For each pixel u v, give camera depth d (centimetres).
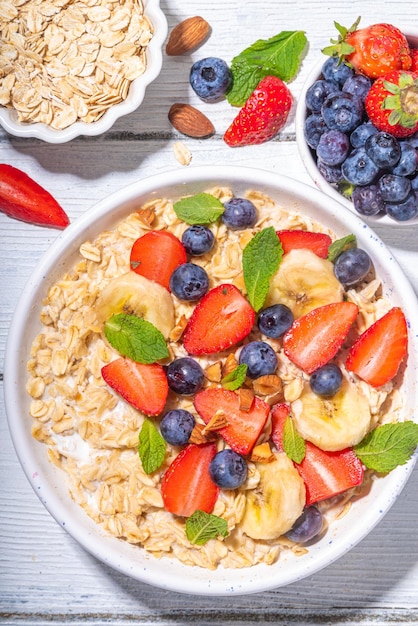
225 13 71
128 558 65
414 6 71
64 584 71
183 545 65
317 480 64
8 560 71
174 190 66
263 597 72
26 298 65
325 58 68
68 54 69
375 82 66
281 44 70
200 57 71
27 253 71
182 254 65
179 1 71
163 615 71
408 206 67
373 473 66
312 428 63
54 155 71
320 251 65
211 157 71
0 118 68
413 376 65
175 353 65
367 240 65
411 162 66
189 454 64
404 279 64
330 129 67
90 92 69
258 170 65
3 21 69
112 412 65
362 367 64
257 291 63
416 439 64
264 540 65
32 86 69
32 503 71
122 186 71
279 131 71
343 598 71
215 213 65
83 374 65
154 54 68
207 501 64
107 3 69
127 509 65
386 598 72
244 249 64
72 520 65
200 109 71
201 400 63
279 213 67
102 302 65
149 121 71
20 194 70
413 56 68
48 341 66
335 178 68
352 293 65
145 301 64
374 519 64
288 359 65
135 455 65
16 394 65
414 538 71
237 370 63
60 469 66
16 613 72
